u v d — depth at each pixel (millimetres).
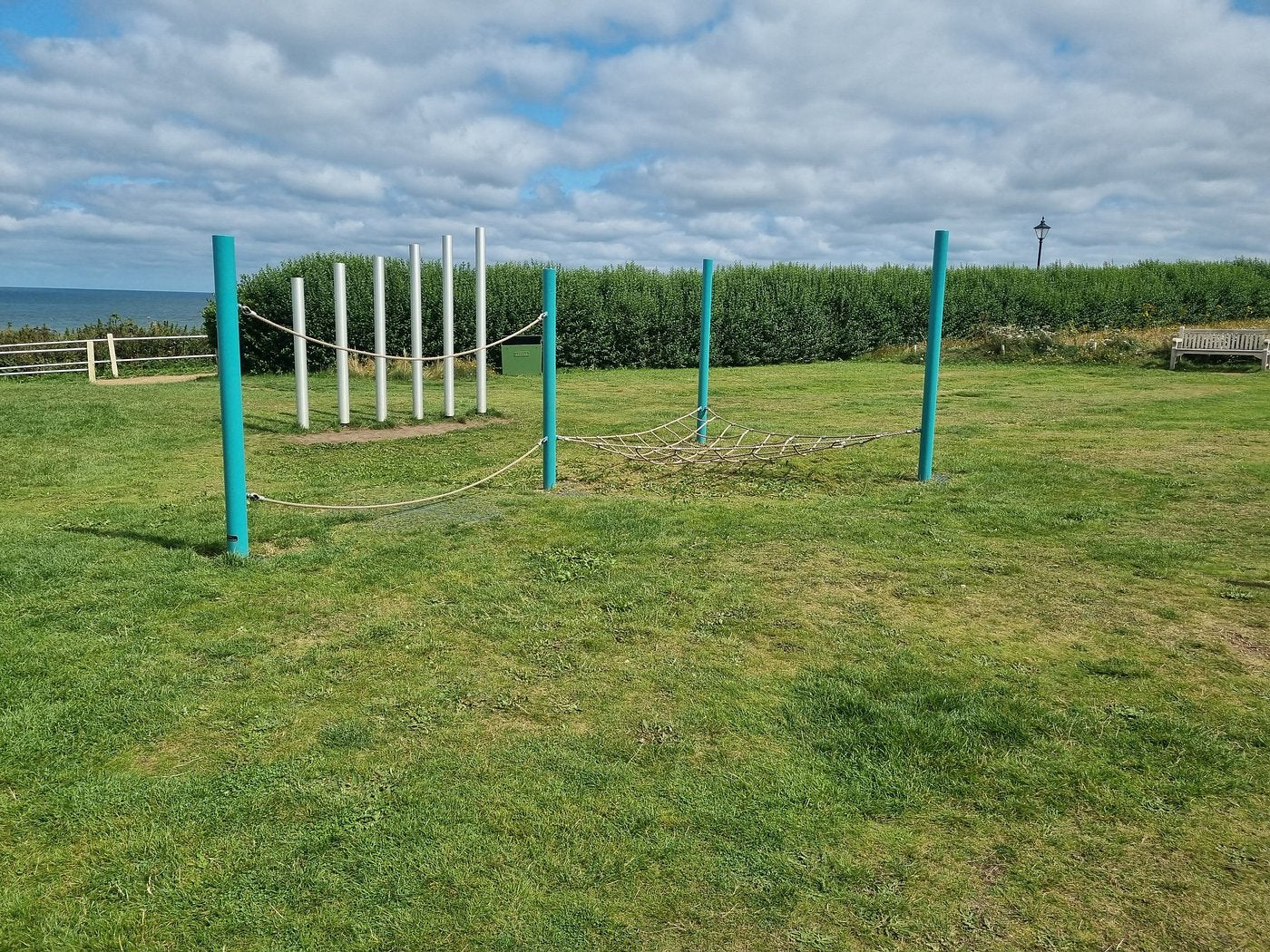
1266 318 36719
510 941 2768
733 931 2807
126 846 3260
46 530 7727
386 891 3008
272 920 2871
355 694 4512
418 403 14844
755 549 7102
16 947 2770
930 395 9609
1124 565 6605
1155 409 15406
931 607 5746
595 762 3828
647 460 11078
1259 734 4027
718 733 4066
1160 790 3588
